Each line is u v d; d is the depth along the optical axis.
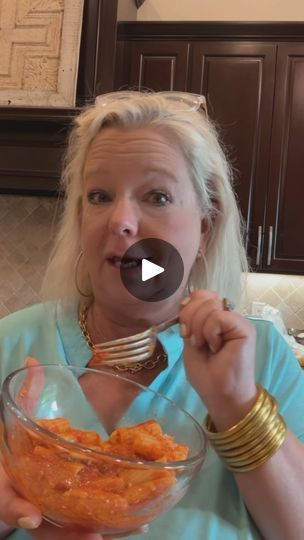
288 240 2.27
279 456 0.65
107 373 0.72
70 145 0.89
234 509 0.74
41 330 0.87
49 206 2.38
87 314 0.85
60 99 1.99
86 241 0.75
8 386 0.55
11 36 2.03
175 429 0.65
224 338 0.61
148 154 0.73
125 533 0.51
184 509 0.72
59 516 0.48
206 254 0.87
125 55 2.31
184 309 0.63
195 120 0.79
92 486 0.47
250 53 2.26
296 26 2.22
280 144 2.26
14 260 2.40
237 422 0.63
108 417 0.70
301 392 0.85
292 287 2.54
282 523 0.67
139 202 0.73
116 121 0.75
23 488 0.49
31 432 0.48
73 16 1.99
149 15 2.60
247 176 2.27
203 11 2.59
